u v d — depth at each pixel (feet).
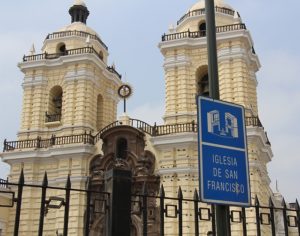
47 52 160.86
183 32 143.54
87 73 150.71
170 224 120.57
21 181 32.83
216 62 35.04
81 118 145.69
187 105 135.85
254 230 113.39
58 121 149.18
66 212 33.22
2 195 130.72
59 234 124.26
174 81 139.44
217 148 32.81
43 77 154.81
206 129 32.78
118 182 33.76
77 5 173.47
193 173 126.72
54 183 138.82
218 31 140.26
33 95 153.89
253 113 138.21
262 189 130.52
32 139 146.82
